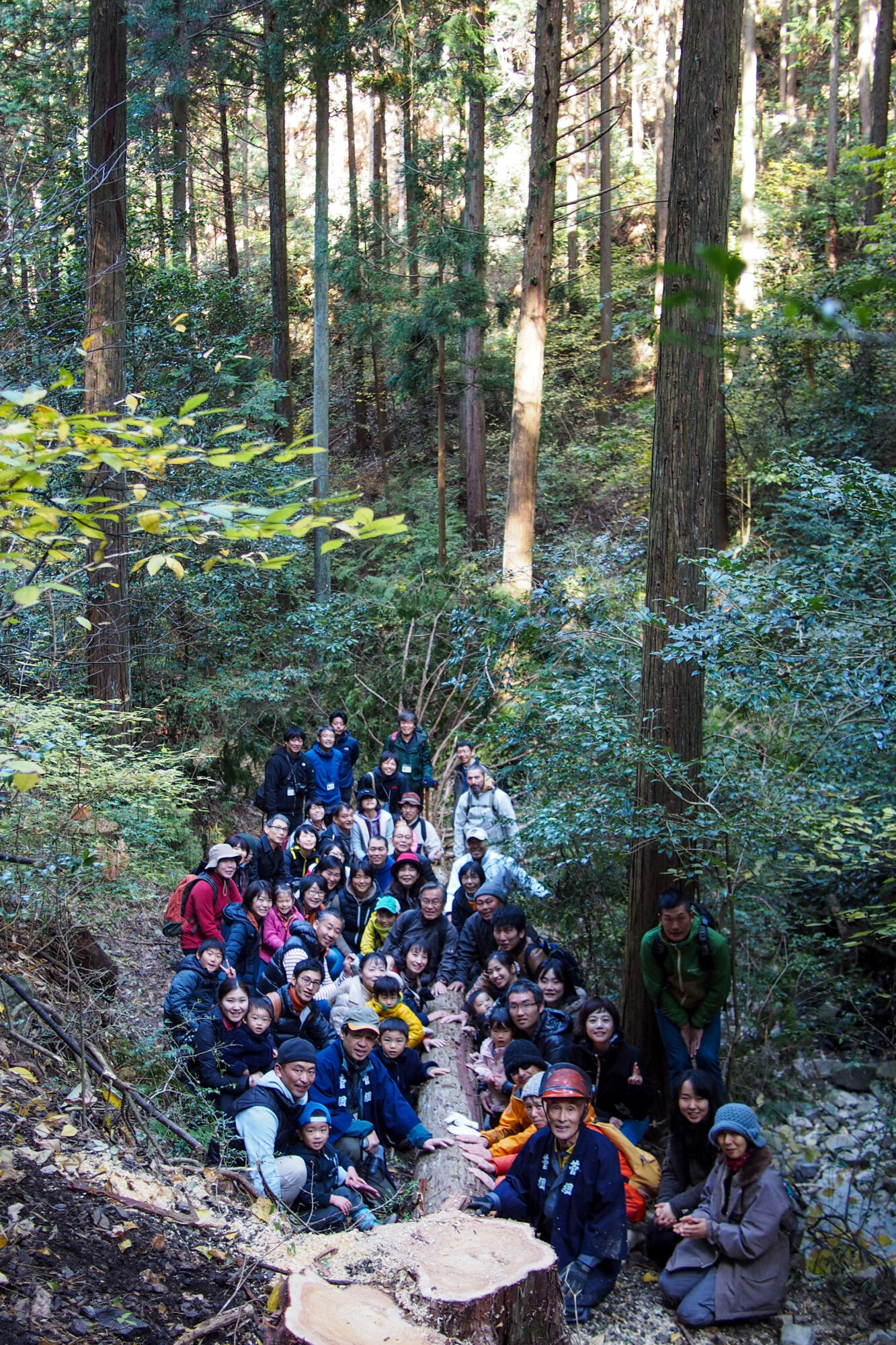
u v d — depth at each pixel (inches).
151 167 549.0
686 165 212.4
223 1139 158.9
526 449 466.6
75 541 102.0
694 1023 202.8
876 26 763.4
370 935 264.7
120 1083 152.9
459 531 684.1
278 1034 198.1
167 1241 119.8
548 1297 111.7
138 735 377.1
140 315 434.3
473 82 535.5
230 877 237.5
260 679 407.5
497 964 224.5
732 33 209.9
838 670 179.0
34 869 191.9
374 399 874.8
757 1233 166.1
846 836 206.8
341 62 567.8
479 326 558.9
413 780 349.7
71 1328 101.5
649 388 815.1
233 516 85.4
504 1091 209.6
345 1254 115.9
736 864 220.1
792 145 975.6
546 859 250.7
